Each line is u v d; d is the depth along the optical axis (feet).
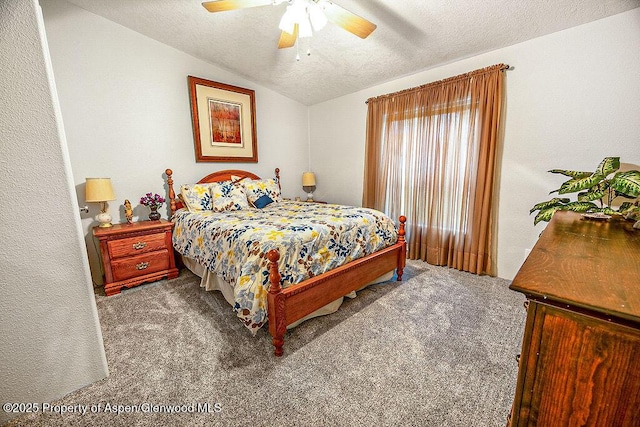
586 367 1.98
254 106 12.69
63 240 4.15
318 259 6.40
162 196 10.55
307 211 9.46
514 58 8.15
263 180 12.51
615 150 6.83
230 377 4.83
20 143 3.66
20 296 3.87
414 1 6.66
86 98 8.65
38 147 3.80
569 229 4.16
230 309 7.23
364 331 6.18
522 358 2.26
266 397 4.39
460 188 9.64
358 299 7.72
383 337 5.95
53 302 4.16
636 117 6.50
